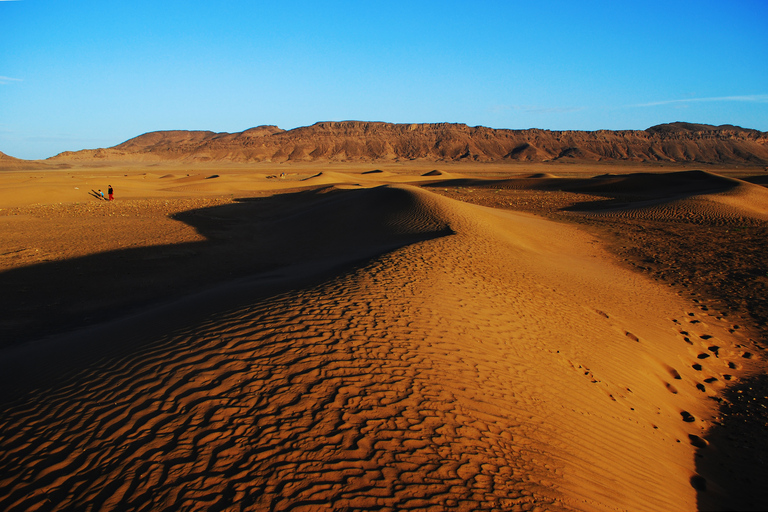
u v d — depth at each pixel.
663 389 8.03
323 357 6.06
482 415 5.20
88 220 28.78
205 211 33.09
